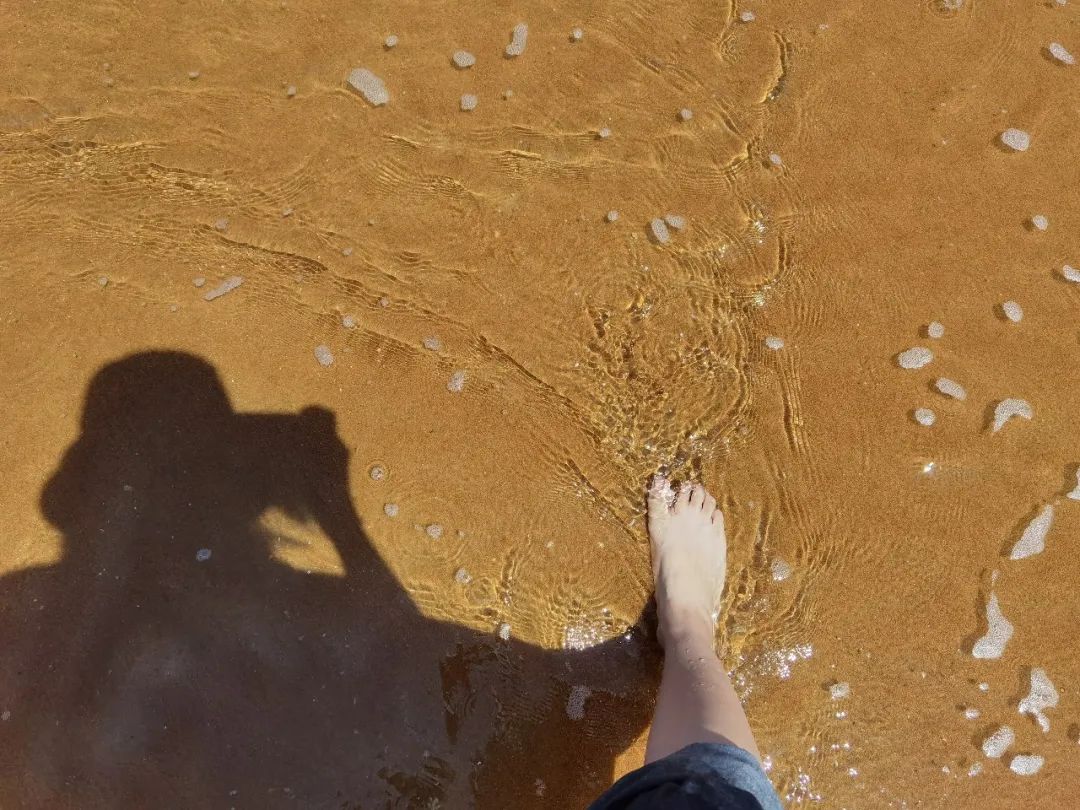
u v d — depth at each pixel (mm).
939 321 2379
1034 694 2061
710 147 2596
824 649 2105
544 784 1959
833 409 2295
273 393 2227
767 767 2010
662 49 2744
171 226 2436
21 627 1949
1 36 2721
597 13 2787
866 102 2650
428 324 2354
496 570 2131
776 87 2682
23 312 2268
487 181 2537
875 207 2510
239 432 2170
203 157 2545
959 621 2113
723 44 2754
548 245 2461
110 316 2277
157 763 1869
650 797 1355
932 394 2303
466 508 2172
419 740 1957
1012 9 2781
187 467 2121
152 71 2674
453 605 2082
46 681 1907
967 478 2227
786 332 2371
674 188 2537
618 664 2088
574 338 2367
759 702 2061
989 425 2273
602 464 2256
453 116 2627
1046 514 2195
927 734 2035
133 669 1928
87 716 1888
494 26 2770
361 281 2395
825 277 2430
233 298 2334
